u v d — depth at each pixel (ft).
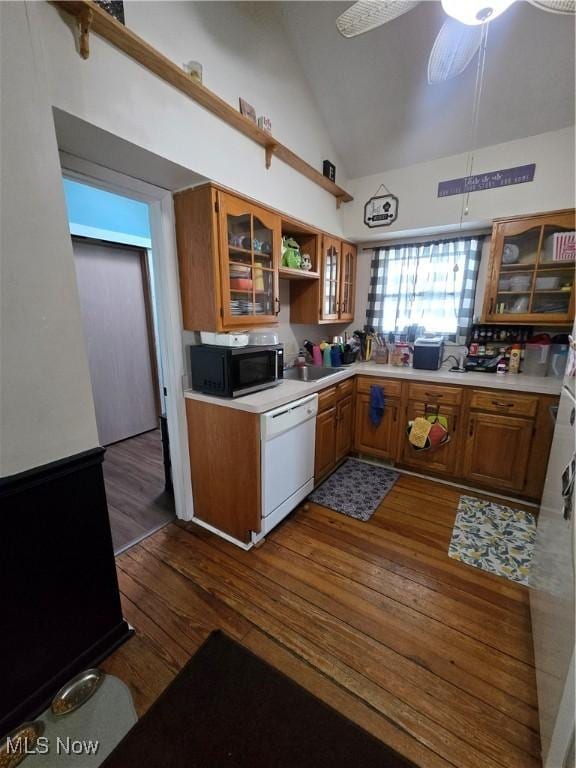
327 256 9.61
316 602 5.35
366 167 9.63
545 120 7.34
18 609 3.72
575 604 2.68
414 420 8.93
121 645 4.67
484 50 6.48
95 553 4.39
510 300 8.57
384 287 10.64
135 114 4.43
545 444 7.59
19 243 3.34
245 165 6.35
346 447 9.90
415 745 3.60
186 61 5.15
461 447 8.56
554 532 4.05
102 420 11.12
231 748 3.52
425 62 6.84
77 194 9.29
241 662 4.40
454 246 9.43
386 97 7.73
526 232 8.02
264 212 6.88
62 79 3.69
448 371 9.25
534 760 3.49
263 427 6.06
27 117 3.28
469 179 8.45
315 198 8.73
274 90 6.97
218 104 5.39
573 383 4.70
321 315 9.67
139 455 10.62
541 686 3.73
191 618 5.07
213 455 6.71
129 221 10.68
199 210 5.85
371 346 10.87
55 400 3.80
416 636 4.81
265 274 7.28
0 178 3.14
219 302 6.07
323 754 3.49
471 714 3.89
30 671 3.88
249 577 5.83
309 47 7.12
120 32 3.97
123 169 5.21
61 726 3.77
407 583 5.72
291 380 8.14
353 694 4.07
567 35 6.02
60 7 3.60
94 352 10.69
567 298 8.00
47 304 3.62
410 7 4.10
